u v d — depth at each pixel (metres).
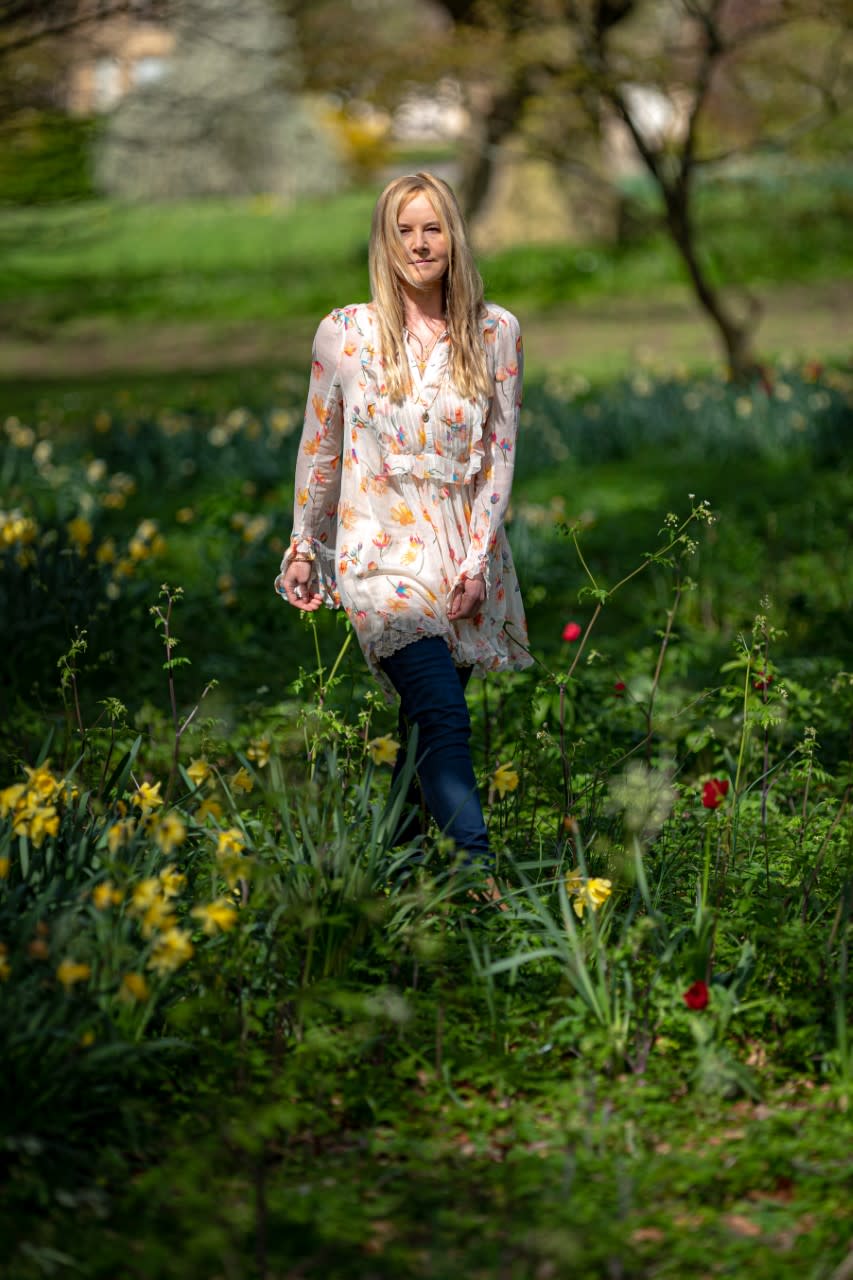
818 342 23.45
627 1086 4.39
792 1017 4.71
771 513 12.30
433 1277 3.53
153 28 16.23
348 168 50.19
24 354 27.73
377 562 5.43
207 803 5.18
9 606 8.87
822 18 16.58
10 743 7.47
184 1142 4.14
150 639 9.42
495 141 20.47
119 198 47.91
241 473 14.74
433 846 5.22
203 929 4.58
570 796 5.84
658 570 11.01
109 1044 4.13
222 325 29.83
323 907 4.83
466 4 18.02
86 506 12.79
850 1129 4.14
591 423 16.17
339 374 5.43
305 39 18.11
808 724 7.17
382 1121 4.30
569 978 4.68
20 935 4.41
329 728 5.68
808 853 5.74
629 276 30.66
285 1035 4.69
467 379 5.36
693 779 7.01
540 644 9.62
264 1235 3.63
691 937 4.96
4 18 14.14
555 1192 3.86
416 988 4.87
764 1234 3.75
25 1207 3.85
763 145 18.31
